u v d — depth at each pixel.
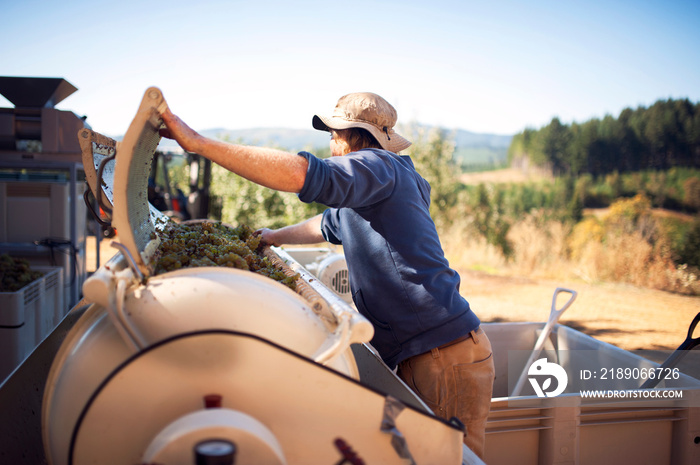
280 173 1.45
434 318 1.90
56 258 4.75
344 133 2.07
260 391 1.09
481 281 9.70
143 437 1.06
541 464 2.34
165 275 1.25
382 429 1.14
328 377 1.12
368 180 1.73
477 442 1.97
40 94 4.93
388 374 1.67
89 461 1.05
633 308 7.90
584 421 2.37
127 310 1.17
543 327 3.51
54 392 1.24
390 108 2.07
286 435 1.11
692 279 9.41
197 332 1.03
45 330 4.05
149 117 1.18
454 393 1.92
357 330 1.25
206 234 1.94
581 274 10.19
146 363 1.05
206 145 1.38
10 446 1.48
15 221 4.72
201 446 0.93
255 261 1.78
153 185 10.74
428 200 2.19
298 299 1.36
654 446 2.44
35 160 4.81
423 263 1.92
